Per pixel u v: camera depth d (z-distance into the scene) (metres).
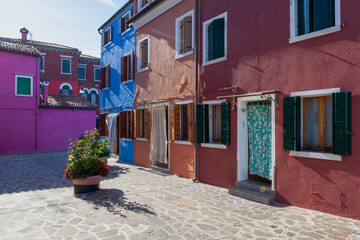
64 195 6.63
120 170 10.41
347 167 4.79
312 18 5.50
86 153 7.09
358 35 4.70
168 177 8.95
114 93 14.15
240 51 6.89
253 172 6.91
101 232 4.30
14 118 17.83
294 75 5.65
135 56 11.99
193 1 8.59
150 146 10.70
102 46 15.90
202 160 8.13
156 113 10.27
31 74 18.52
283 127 5.77
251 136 6.96
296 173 5.58
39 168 11.24
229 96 7.03
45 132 19.31
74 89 27.77
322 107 5.45
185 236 4.16
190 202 5.98
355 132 4.70
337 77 4.95
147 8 10.36
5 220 4.86
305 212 5.19
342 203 4.86
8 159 14.42
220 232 4.31
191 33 8.95
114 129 13.82
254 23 6.56
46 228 4.48
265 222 4.72
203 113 7.96
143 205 5.77
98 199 6.23
